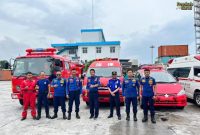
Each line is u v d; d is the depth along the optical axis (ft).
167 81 38.14
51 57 38.04
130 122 28.84
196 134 23.79
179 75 45.06
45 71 37.52
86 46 172.04
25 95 31.01
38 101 31.27
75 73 31.35
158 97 34.37
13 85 37.65
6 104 44.27
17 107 40.81
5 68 39.88
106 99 36.42
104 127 26.53
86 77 39.45
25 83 31.04
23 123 28.96
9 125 28.04
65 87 31.27
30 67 37.91
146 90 28.91
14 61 38.42
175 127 26.40
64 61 43.60
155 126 26.84
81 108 38.60
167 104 34.45
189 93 40.86
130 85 29.58
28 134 24.21
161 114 33.19
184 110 36.11
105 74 39.78
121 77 38.75
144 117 29.19
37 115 31.68
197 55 40.75
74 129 25.84
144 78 29.27
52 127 26.81
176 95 34.50
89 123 28.48
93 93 31.14
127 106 29.76
